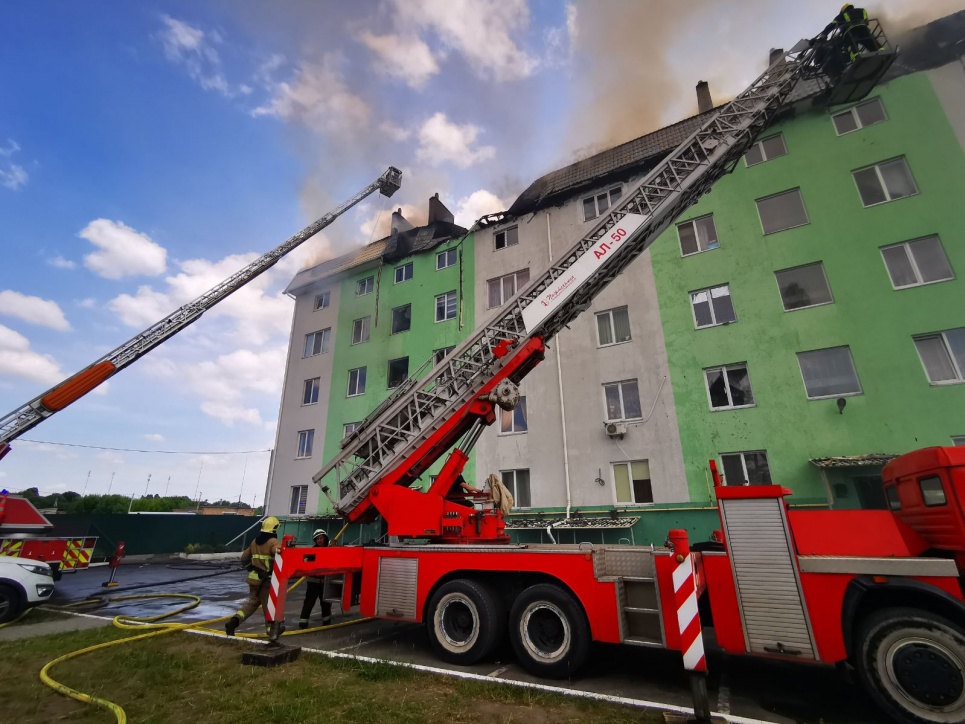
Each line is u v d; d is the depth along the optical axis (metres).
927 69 14.65
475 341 8.45
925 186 13.66
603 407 16.17
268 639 6.22
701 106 20.23
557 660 5.22
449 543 7.48
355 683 4.97
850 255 14.01
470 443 8.45
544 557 5.65
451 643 6.03
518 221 20.67
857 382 13.05
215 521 28.94
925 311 12.71
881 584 4.10
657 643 4.81
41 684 5.05
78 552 13.53
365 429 8.20
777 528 4.59
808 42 9.41
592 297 8.71
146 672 5.31
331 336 24.83
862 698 4.57
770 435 13.55
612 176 18.53
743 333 14.76
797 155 15.70
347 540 19.91
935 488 4.38
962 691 3.70
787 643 4.27
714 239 16.30
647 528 14.31
